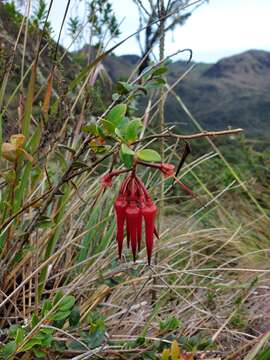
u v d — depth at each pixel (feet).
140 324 1.32
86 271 1.30
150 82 1.11
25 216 1.37
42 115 1.15
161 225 1.82
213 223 2.35
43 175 1.39
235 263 2.06
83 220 1.51
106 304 1.26
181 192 2.68
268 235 2.37
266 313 1.60
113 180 1.57
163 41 1.48
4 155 1.01
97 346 1.10
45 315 0.99
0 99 1.21
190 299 1.60
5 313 1.18
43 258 1.31
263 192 2.85
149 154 0.80
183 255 1.88
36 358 1.11
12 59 1.24
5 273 1.16
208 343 1.16
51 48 1.18
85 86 1.40
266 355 1.05
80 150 1.00
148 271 1.53
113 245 1.38
